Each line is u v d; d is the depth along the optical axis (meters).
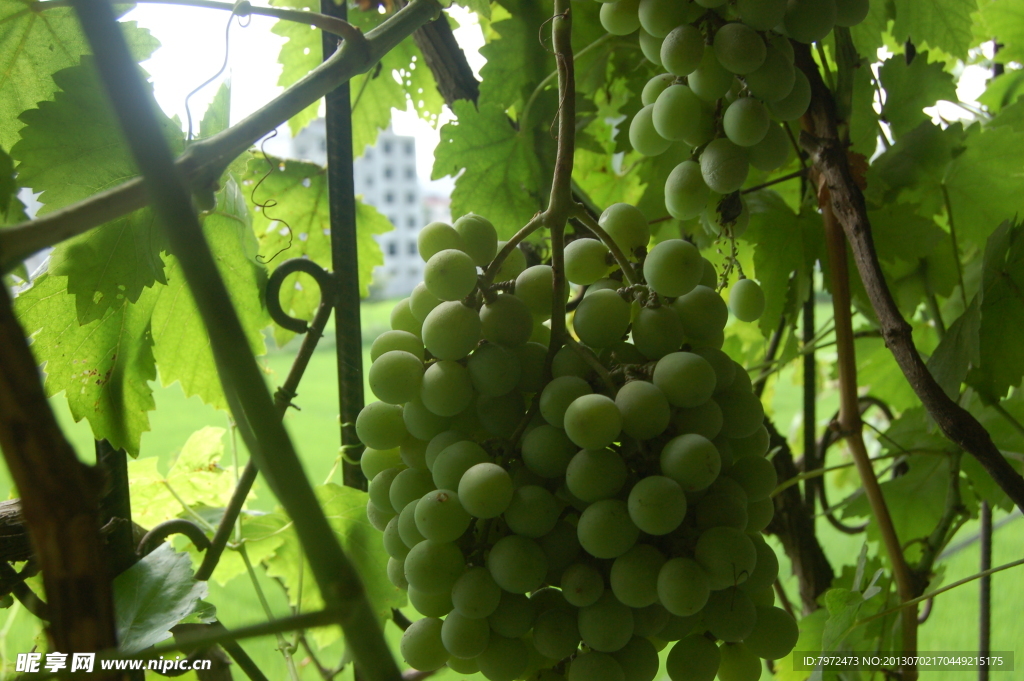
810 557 0.66
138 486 0.61
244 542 0.55
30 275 0.48
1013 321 0.49
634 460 0.38
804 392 0.66
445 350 0.38
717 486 0.39
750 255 0.63
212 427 0.64
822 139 0.49
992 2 0.70
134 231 0.44
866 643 0.54
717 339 0.41
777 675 0.59
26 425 0.25
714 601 0.38
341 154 0.50
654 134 0.45
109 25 0.26
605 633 0.36
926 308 0.72
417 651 0.40
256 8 0.41
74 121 0.43
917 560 0.63
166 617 0.44
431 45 0.59
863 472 0.54
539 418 0.39
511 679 0.39
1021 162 0.55
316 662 0.57
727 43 0.40
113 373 0.48
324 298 0.51
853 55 0.49
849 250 0.57
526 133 0.56
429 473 0.41
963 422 0.43
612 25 0.44
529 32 0.57
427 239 0.41
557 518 0.37
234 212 0.50
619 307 0.39
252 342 0.52
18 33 0.44
